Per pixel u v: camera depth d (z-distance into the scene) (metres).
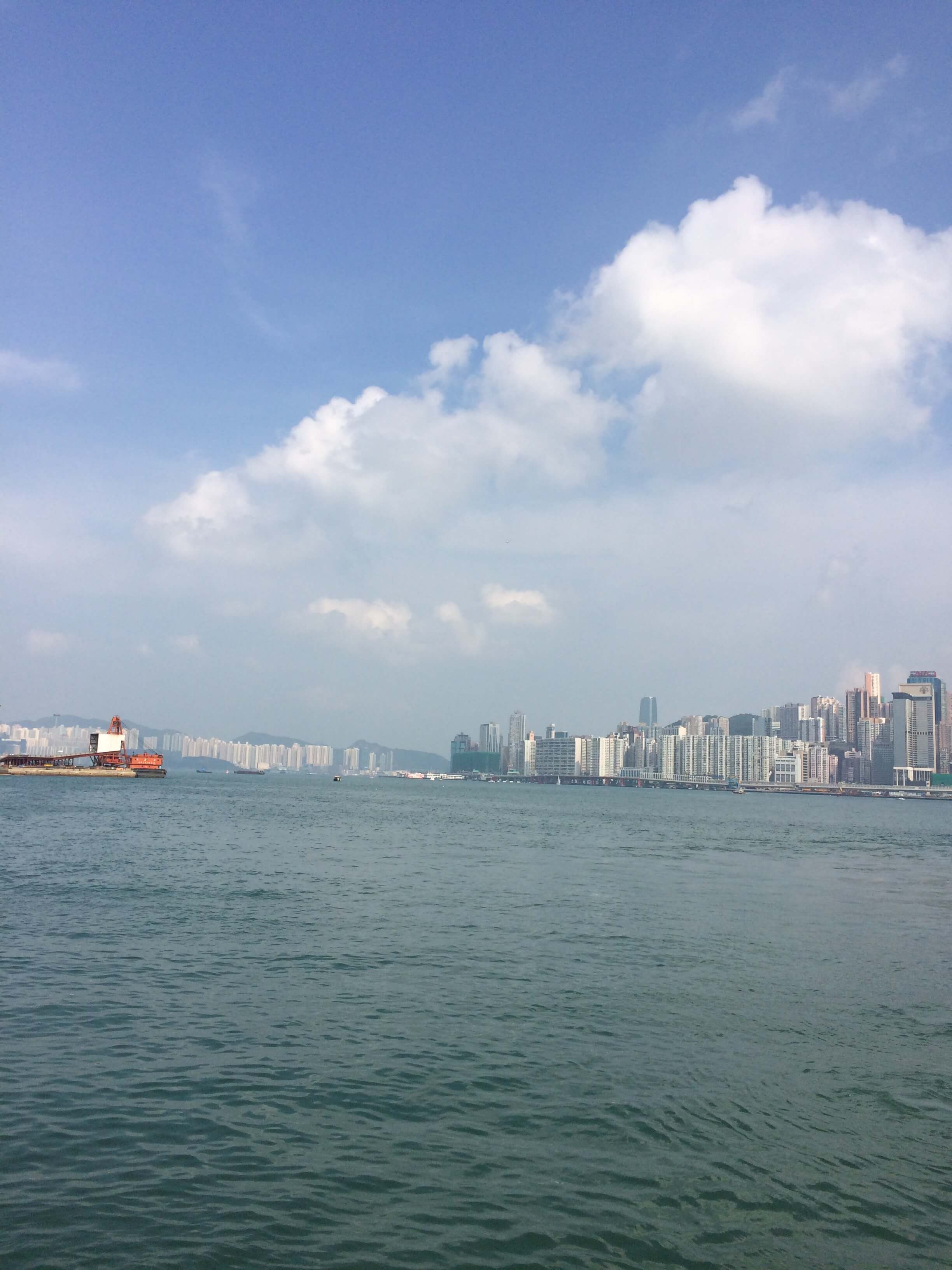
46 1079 19.09
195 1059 20.75
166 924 35.97
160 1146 16.22
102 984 26.59
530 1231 13.82
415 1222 13.95
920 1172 16.28
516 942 35.44
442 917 40.56
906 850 100.81
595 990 28.12
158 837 73.56
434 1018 24.61
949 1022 25.89
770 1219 14.45
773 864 74.75
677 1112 18.53
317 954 31.80
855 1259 13.45
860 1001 28.00
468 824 115.44
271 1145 16.45
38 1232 13.20
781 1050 22.73
